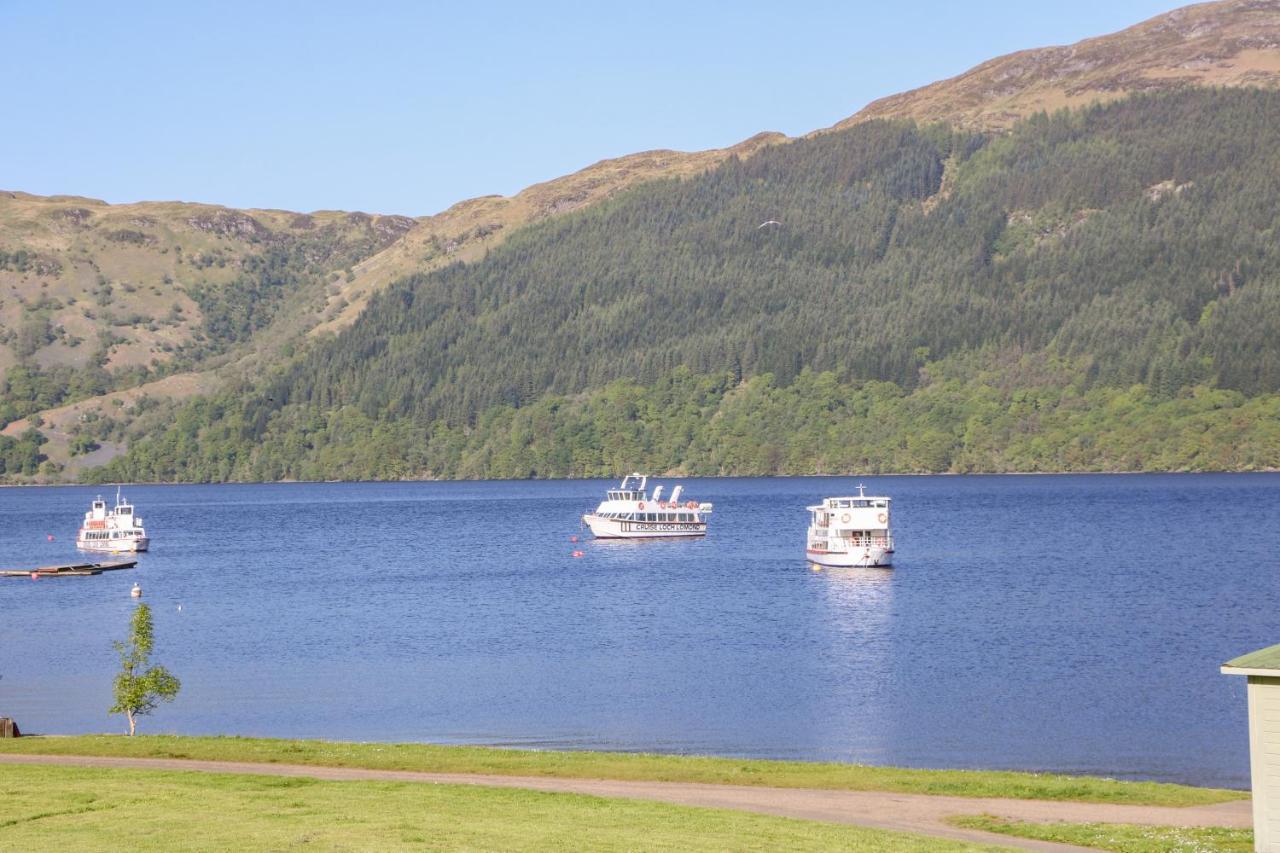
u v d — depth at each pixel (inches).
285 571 7317.9
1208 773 2534.5
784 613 5073.8
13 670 4003.4
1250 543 7731.3
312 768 2158.0
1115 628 4466.0
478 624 4916.3
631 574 6786.4
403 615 5236.2
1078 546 7731.3
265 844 1544.0
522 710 3218.5
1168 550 7381.9
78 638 4726.9
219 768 2135.8
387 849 1521.9
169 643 4534.9
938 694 3339.1
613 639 4456.2
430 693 3479.3
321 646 4409.5
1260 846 1625.2
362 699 3412.9
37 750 2309.3
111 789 1884.8
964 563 6894.7
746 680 3595.0
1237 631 4355.3
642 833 1635.1
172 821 1669.5
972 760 2650.1
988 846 1617.9
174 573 7298.2
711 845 1577.3
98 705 3405.5
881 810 1875.0
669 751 2758.4
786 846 1584.6
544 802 1831.9
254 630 4845.0
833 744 2800.2
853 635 4441.4
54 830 1616.6
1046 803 1947.6
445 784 1972.2
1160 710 3107.8
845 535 6914.4
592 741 2861.7
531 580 6560.0
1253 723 1635.1
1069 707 3154.5
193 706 3363.7
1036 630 4456.2
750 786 2059.5
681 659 3988.7
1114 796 1998.0
